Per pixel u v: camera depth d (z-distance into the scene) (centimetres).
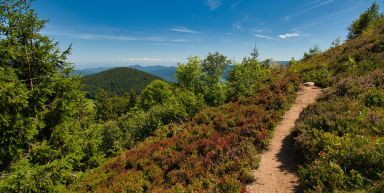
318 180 810
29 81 1217
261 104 1792
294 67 2955
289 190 896
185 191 1070
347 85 1488
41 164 1173
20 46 1164
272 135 1358
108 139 3288
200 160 1284
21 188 933
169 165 1369
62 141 1287
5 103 984
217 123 1681
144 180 1316
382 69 1566
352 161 833
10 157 1092
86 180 1502
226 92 2727
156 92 4719
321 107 1328
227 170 1116
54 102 1234
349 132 1018
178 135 1767
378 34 2503
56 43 1277
